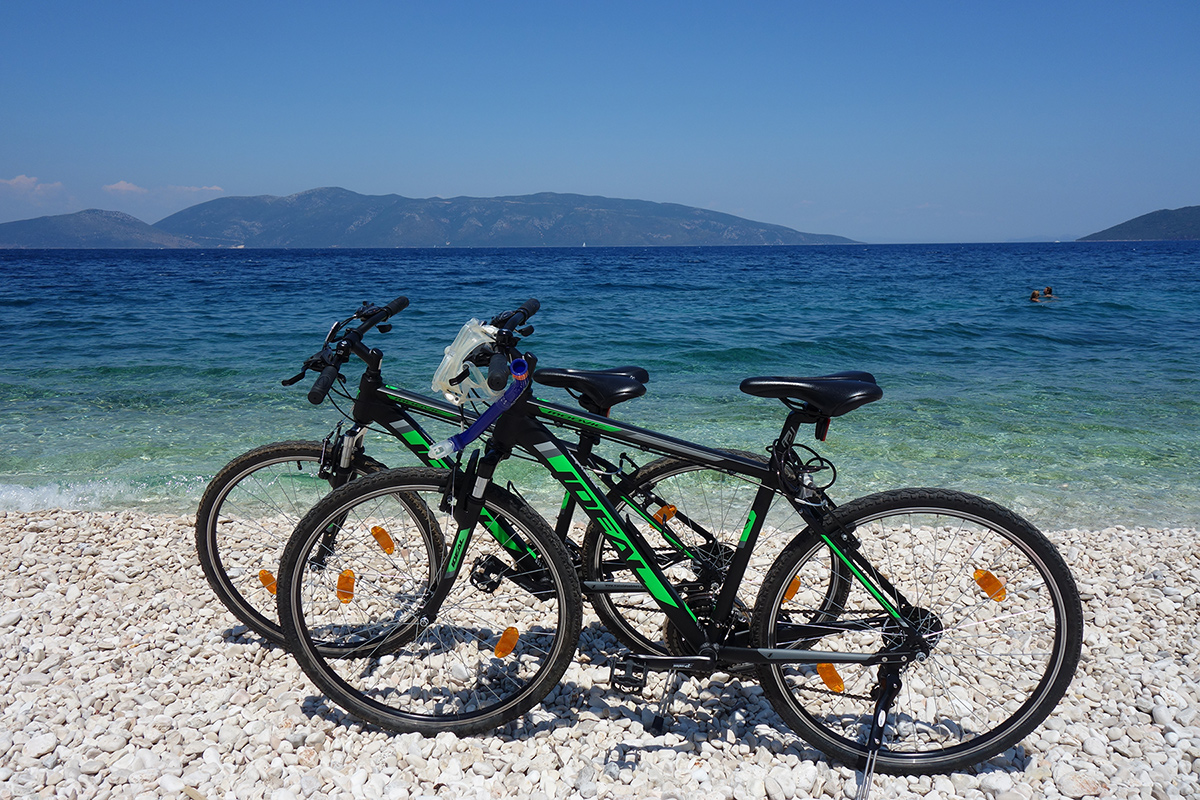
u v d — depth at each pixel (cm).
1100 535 428
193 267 5731
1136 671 268
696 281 3509
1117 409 794
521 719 236
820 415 202
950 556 369
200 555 277
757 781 207
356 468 259
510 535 243
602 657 277
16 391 859
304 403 800
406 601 257
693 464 244
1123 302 2164
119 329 1488
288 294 2569
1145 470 578
